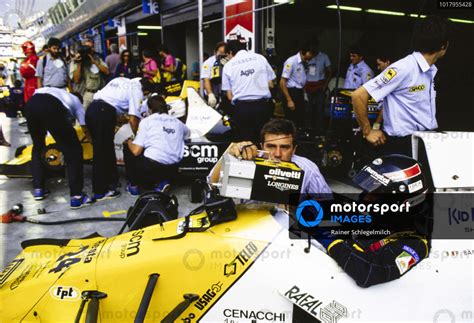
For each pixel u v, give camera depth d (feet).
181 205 14.24
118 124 16.92
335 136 13.33
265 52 19.61
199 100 16.26
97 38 31.71
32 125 14.70
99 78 20.77
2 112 40.16
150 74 26.22
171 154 14.44
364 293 5.69
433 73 8.21
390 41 25.36
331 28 30.53
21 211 13.93
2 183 17.80
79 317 5.66
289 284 5.78
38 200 15.42
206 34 34.81
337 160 12.26
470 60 19.43
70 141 14.28
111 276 6.12
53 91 14.23
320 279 5.74
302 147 13.02
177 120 14.80
